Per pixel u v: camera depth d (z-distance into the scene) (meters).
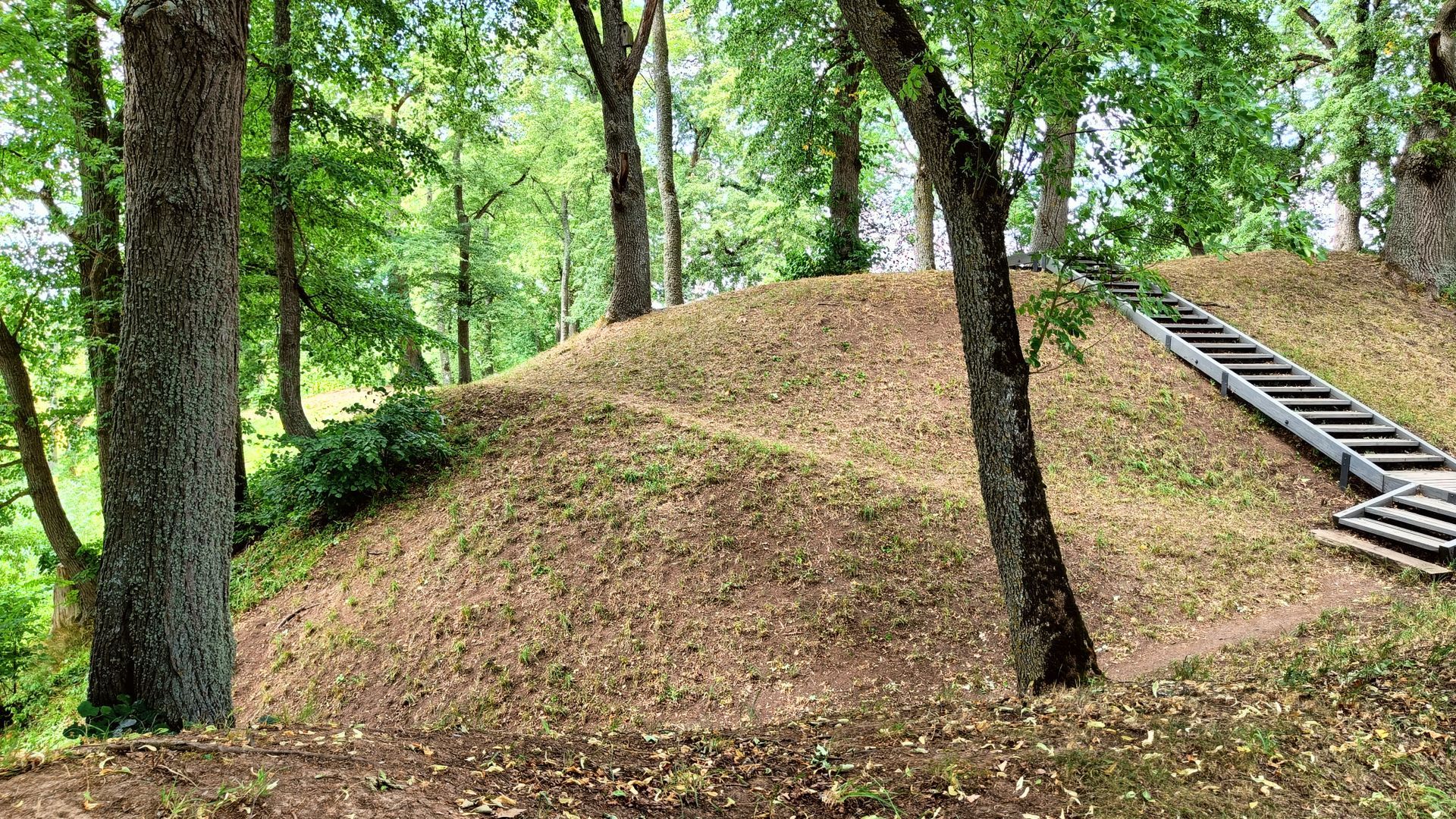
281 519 11.18
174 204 4.15
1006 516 5.46
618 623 7.81
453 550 9.14
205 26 4.14
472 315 25.16
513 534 9.16
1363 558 8.94
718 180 30.03
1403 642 5.34
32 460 12.80
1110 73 5.16
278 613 9.25
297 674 8.13
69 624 12.71
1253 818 3.13
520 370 16.77
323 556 9.98
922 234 21.41
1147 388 12.93
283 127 11.48
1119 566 8.50
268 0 12.18
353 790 2.89
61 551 12.96
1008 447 5.43
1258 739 3.76
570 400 12.33
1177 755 3.66
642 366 14.34
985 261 5.44
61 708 9.88
